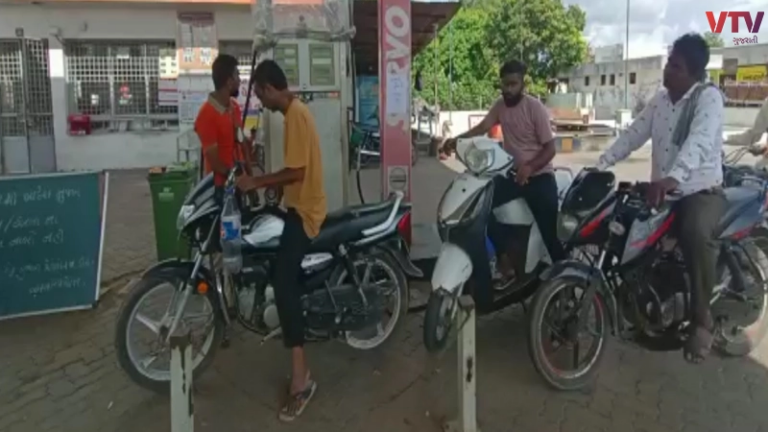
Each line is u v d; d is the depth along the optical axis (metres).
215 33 13.66
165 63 13.81
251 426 3.46
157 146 13.96
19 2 12.70
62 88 13.40
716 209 3.67
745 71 32.06
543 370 3.70
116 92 13.80
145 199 10.08
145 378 3.62
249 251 3.67
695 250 3.63
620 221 3.71
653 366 4.12
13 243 4.80
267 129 5.33
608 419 3.50
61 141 13.57
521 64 4.48
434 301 3.65
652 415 3.54
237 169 3.94
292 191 3.57
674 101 3.81
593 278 3.67
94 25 13.35
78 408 3.62
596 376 3.98
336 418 3.54
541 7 33.56
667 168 3.85
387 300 4.09
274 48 5.33
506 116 4.57
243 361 4.24
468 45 33.22
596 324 3.84
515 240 4.14
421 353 4.34
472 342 3.22
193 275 3.64
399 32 5.49
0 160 13.07
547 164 4.31
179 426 2.94
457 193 3.76
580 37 35.84
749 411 3.57
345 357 4.29
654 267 3.79
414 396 3.78
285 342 3.61
